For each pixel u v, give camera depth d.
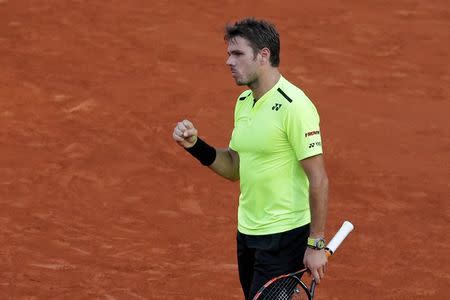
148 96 48.97
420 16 63.50
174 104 48.22
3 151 41.81
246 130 21.83
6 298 29.77
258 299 22.08
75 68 51.94
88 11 60.12
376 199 39.34
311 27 60.59
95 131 44.44
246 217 22.58
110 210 37.03
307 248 21.47
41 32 56.56
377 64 55.78
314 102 49.84
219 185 39.62
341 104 49.84
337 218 37.22
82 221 35.94
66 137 43.66
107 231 35.22
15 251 33.12
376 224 36.94
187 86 50.59
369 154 43.94
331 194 39.53
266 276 22.22
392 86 52.72
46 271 31.78
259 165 21.80
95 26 57.97
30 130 44.25
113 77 51.09
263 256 22.17
